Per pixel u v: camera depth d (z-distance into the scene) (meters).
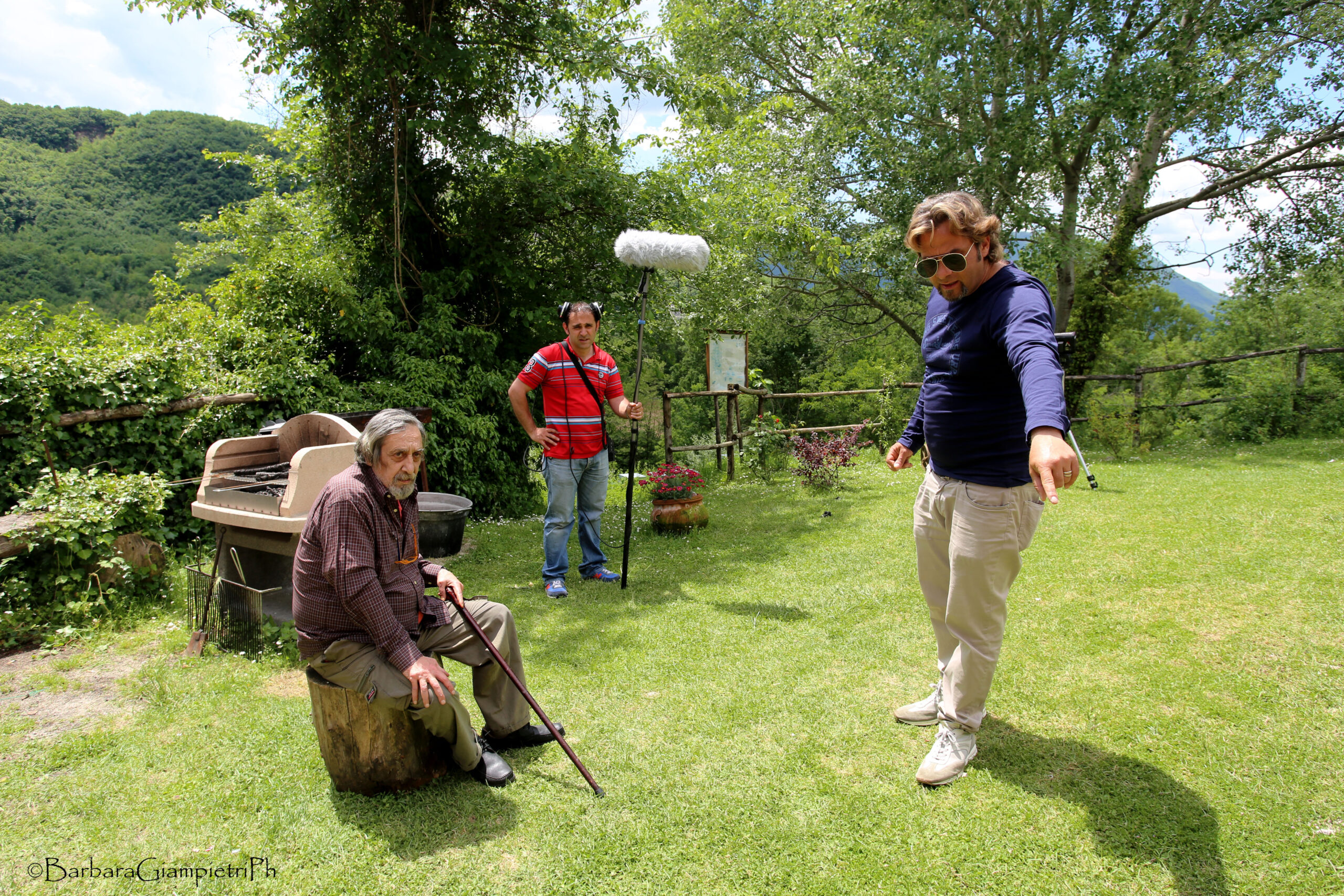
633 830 2.22
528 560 5.51
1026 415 1.99
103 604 3.98
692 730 2.80
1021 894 1.91
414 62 6.86
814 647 3.57
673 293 10.73
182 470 5.45
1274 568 4.27
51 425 4.72
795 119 16.25
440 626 2.59
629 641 3.74
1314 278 14.19
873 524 6.14
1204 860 1.99
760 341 23.61
